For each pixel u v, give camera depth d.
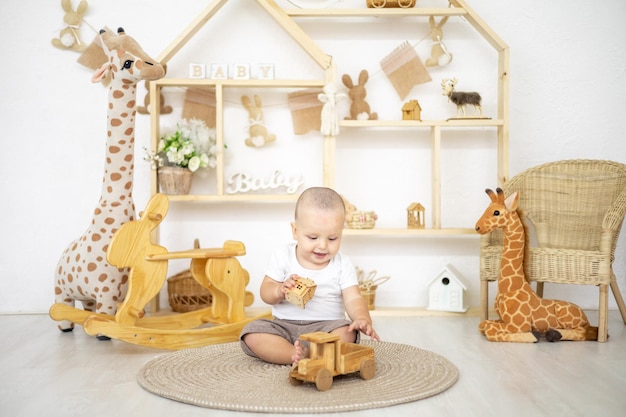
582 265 2.30
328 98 2.79
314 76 3.05
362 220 2.81
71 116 2.98
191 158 2.80
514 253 2.34
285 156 3.04
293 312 1.95
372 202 3.05
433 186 2.86
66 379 1.78
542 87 3.04
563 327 2.29
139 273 2.16
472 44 3.04
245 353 1.97
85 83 2.98
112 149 2.35
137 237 2.17
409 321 2.71
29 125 2.97
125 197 2.38
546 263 2.35
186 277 2.79
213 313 2.46
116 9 3.00
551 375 1.81
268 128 3.04
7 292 2.97
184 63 3.02
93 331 2.04
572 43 3.03
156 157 2.79
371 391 1.60
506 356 2.05
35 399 1.59
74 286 2.38
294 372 1.64
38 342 2.29
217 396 1.56
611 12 3.02
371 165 3.04
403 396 1.56
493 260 2.49
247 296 2.76
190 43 3.02
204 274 2.42
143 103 3.01
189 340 2.21
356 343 1.87
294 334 1.90
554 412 1.48
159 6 3.01
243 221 3.04
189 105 2.98
